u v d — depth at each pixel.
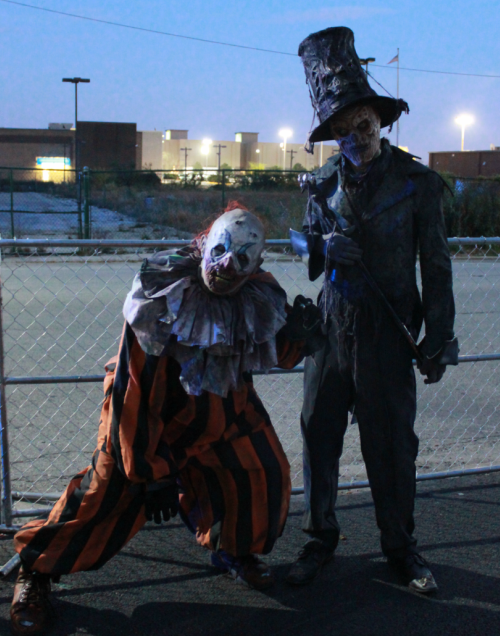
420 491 3.93
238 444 2.72
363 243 2.88
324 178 3.03
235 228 2.42
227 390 2.54
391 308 2.87
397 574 3.02
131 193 25.98
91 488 2.59
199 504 2.88
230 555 2.97
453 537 3.37
